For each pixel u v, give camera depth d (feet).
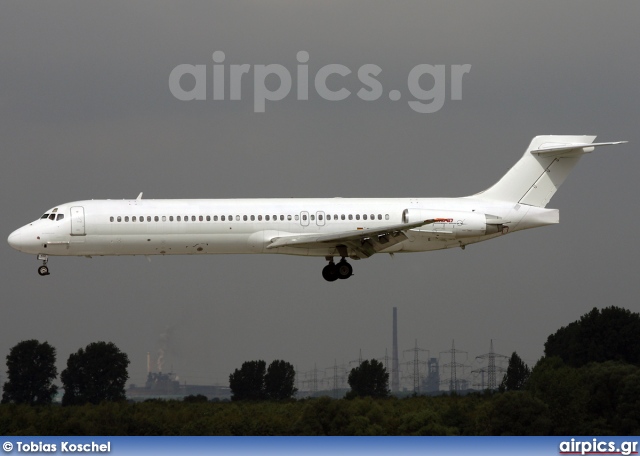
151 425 418.31
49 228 479.82
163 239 483.51
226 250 490.49
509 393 415.64
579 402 418.72
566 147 503.20
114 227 480.64
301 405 457.68
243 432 412.77
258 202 492.13
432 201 503.61
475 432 415.23
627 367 436.35
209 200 491.72
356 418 414.21
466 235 497.05
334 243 487.61
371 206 495.82
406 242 498.28
